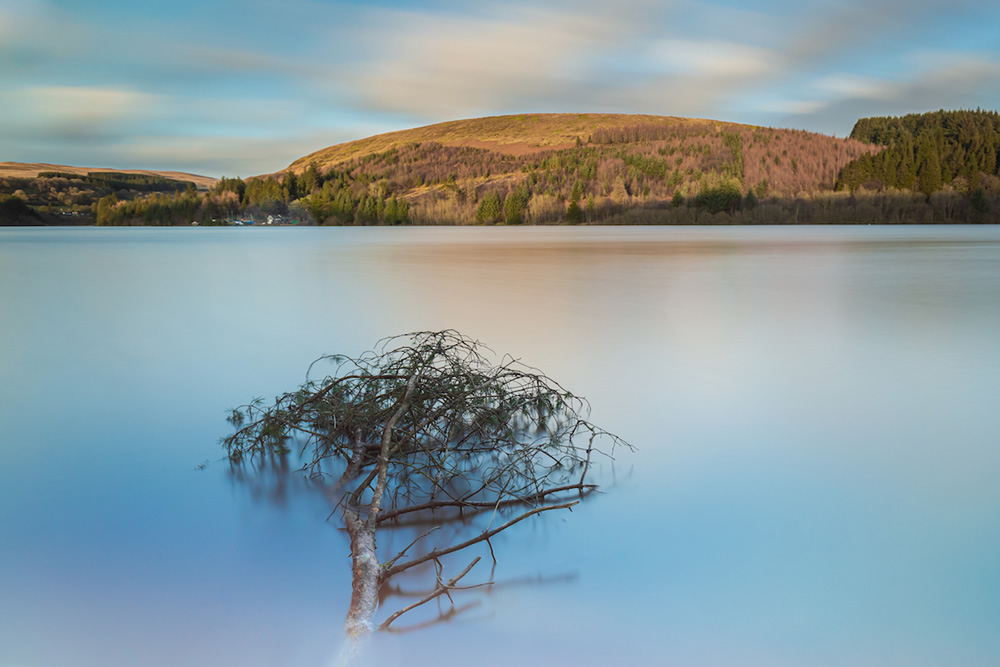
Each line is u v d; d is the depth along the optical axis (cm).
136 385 429
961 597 179
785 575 191
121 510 239
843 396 384
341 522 232
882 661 155
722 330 614
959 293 895
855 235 3759
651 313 722
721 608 176
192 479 271
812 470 270
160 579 193
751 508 236
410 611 177
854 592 182
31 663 155
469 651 160
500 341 562
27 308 801
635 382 419
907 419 339
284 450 306
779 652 158
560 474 272
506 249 2327
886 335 584
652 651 159
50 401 390
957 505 235
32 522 229
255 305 812
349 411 293
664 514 232
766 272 1267
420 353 327
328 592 187
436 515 240
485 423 311
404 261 1672
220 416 359
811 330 611
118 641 164
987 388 398
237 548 212
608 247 2431
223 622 172
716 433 319
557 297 875
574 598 182
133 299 889
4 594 184
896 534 214
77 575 195
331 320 687
